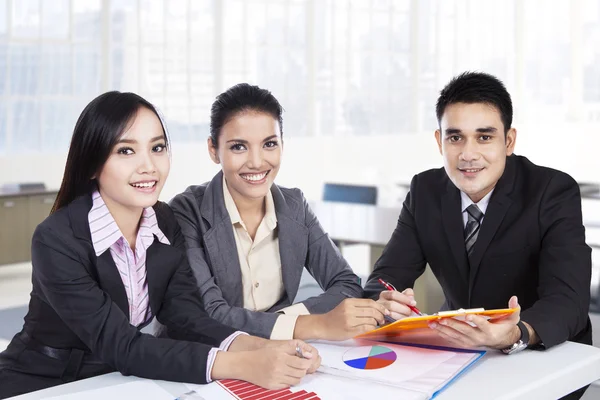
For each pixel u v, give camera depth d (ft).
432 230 6.79
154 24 21.91
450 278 6.81
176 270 5.76
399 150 28.07
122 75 21.54
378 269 7.03
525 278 6.47
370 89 26.96
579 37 31.14
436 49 28.58
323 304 6.68
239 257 6.80
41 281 5.26
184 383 4.86
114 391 4.71
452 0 28.84
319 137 25.67
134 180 5.16
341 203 15.81
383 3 26.91
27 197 17.16
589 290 6.01
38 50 20.22
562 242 6.15
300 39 24.95
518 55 31.12
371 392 4.50
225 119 6.35
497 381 4.73
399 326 5.08
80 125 5.19
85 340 5.20
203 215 6.68
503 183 6.48
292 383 4.61
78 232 5.27
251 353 4.80
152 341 5.03
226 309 6.31
